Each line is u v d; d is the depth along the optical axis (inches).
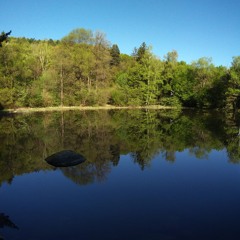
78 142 1087.6
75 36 2992.1
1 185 606.9
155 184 614.5
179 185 608.1
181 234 398.0
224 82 2849.4
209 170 724.0
